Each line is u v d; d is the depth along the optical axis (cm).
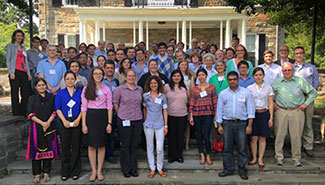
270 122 475
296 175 477
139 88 463
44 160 447
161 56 602
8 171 484
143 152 535
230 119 453
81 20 1236
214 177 462
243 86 498
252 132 483
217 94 517
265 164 500
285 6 705
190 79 554
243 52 552
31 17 722
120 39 1474
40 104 440
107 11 1222
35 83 443
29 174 483
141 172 488
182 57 585
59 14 1398
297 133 483
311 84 525
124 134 451
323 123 572
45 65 534
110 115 446
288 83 488
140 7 1344
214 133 535
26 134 582
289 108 483
